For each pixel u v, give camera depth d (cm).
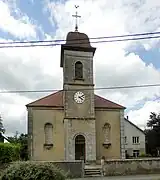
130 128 5628
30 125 2869
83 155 2802
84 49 2962
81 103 2834
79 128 2769
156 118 6159
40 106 2931
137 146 5569
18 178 1273
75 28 3069
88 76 2920
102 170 2233
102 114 3028
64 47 2925
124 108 3083
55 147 2873
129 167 2269
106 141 2973
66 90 2833
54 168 1330
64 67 2895
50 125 2928
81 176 2175
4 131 5650
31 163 1328
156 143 5922
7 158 2138
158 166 2325
